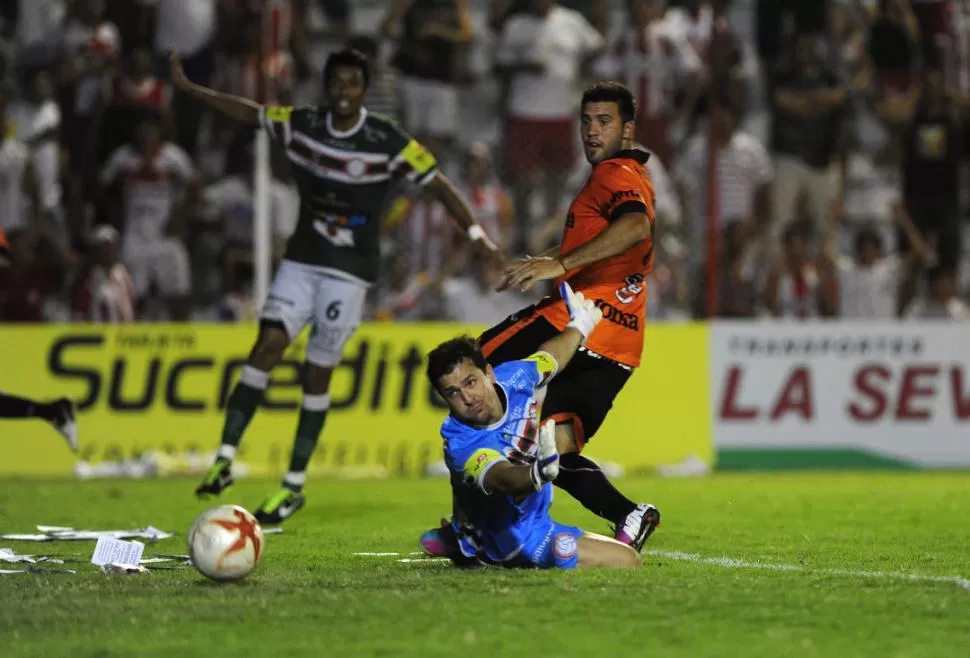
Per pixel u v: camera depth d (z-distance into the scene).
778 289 47.53
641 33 49.88
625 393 43.75
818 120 50.09
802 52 50.12
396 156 28.80
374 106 49.25
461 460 18.53
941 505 32.53
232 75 49.31
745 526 27.91
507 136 49.03
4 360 42.53
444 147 50.84
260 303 41.72
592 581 18.28
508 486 18.02
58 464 42.22
